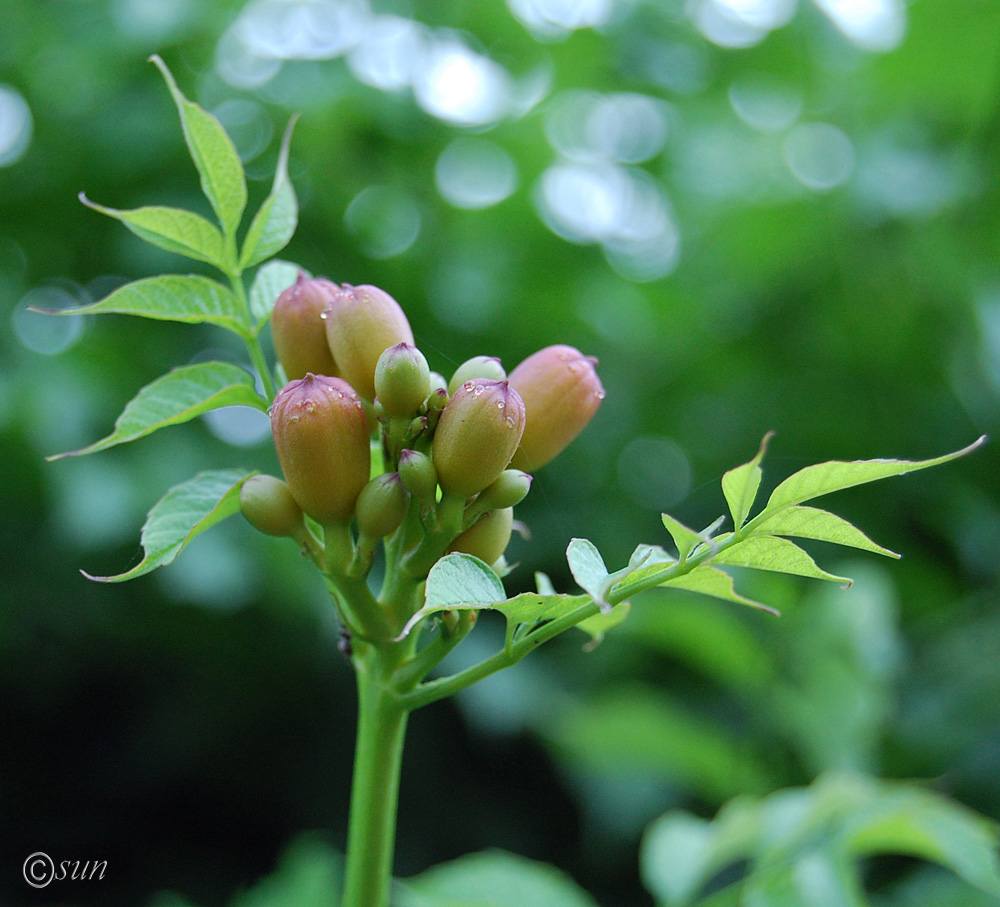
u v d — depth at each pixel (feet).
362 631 1.45
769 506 1.39
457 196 2.56
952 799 1.94
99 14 2.22
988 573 2.36
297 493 1.43
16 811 2.27
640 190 2.75
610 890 2.25
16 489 2.05
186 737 2.29
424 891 1.61
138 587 2.13
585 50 2.58
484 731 2.25
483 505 1.44
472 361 1.47
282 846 2.31
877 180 2.50
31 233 2.28
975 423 2.46
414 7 2.46
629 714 1.86
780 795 1.65
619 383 2.69
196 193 2.24
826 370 2.64
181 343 2.25
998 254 2.46
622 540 2.41
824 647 1.92
